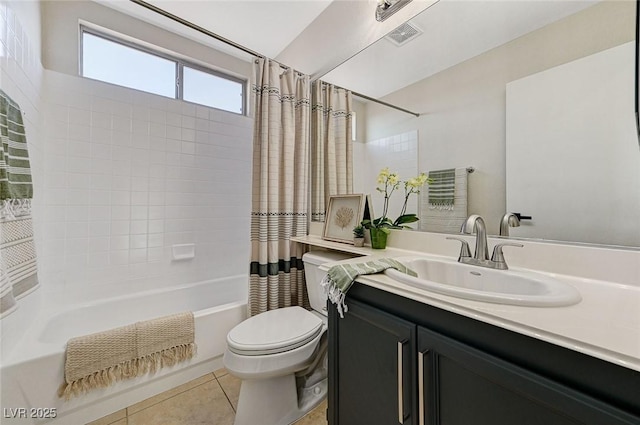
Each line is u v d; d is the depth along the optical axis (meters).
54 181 1.73
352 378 0.98
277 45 2.37
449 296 0.74
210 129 2.41
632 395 0.45
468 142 1.22
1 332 1.09
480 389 0.64
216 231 2.44
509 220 1.08
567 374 0.52
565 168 0.94
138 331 1.39
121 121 1.99
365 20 1.68
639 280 0.78
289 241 1.93
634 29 0.81
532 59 1.03
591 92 0.89
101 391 1.28
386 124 1.58
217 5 1.92
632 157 0.81
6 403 1.05
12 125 1.18
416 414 0.76
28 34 1.46
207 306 2.31
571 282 0.85
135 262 2.04
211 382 1.56
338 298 0.98
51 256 1.72
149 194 2.10
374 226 1.45
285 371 1.19
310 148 2.09
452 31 1.28
